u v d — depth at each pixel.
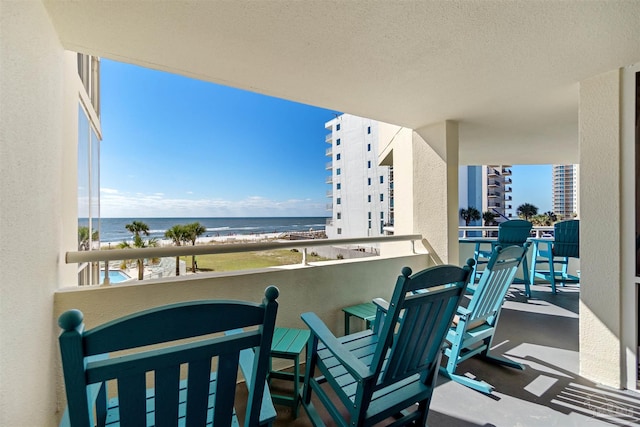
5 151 0.92
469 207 28.77
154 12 1.33
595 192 1.97
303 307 2.24
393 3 1.29
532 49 1.66
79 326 0.64
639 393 1.80
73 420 0.66
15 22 0.99
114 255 1.61
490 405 1.74
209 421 1.08
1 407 0.88
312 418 1.57
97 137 3.90
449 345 2.36
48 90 1.32
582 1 1.27
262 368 0.85
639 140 1.81
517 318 3.15
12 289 0.96
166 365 0.72
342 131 28.09
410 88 2.22
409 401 1.39
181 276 1.86
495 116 2.88
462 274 1.36
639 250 1.81
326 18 1.39
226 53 1.72
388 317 1.16
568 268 5.01
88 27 1.43
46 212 1.29
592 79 2.00
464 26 1.46
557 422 1.59
